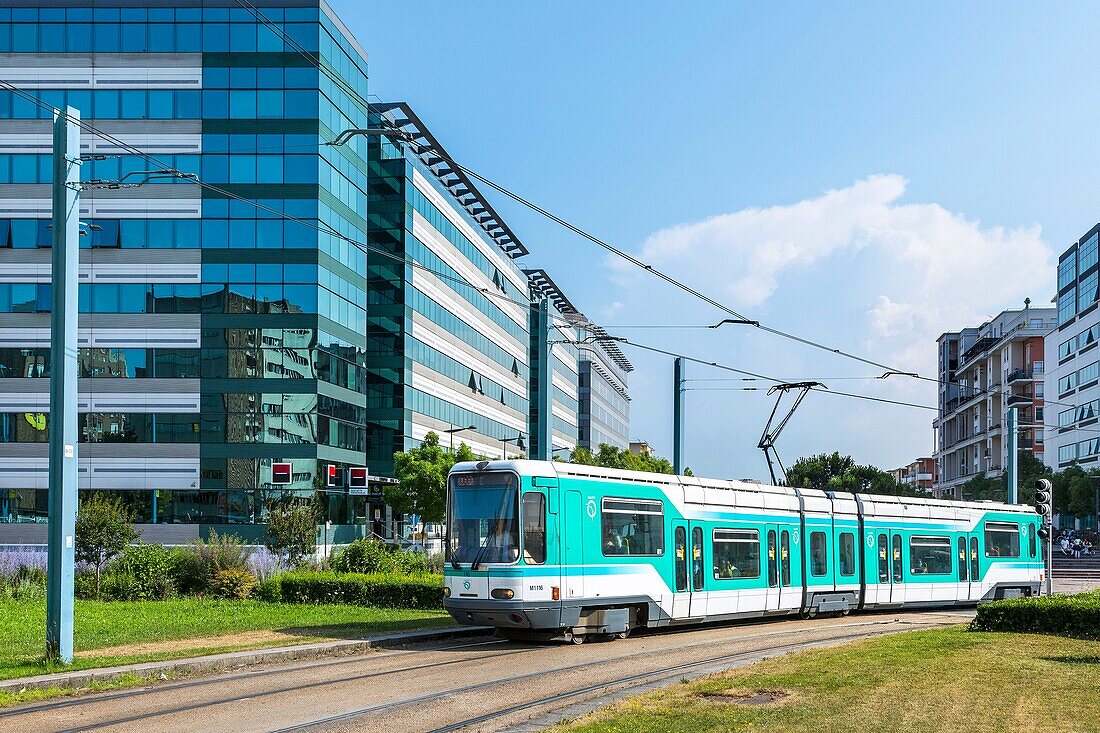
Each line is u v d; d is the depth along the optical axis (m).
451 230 73.62
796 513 25.59
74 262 15.83
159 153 56.97
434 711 11.94
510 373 89.62
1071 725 10.21
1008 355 104.75
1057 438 94.44
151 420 56.38
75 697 13.27
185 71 57.22
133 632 19.89
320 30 57.47
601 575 19.72
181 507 55.97
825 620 25.50
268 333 56.62
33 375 57.00
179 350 56.56
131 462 56.12
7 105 57.34
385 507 64.31
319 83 57.38
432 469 55.59
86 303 56.62
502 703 12.44
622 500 20.50
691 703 11.62
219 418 56.28
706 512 22.67
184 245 56.75
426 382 67.75
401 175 64.69
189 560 29.38
